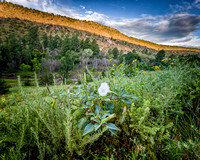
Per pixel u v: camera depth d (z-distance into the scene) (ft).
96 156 3.48
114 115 3.22
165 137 3.63
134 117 4.21
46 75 70.85
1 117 3.82
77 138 3.50
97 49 272.10
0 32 327.26
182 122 4.85
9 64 151.43
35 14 566.36
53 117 4.05
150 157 3.35
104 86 3.72
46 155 3.31
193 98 5.48
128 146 3.73
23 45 265.54
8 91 47.73
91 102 4.35
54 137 3.47
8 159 2.97
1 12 463.01
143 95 5.78
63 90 4.39
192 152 3.22
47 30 442.91
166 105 4.64
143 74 8.93
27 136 3.47
